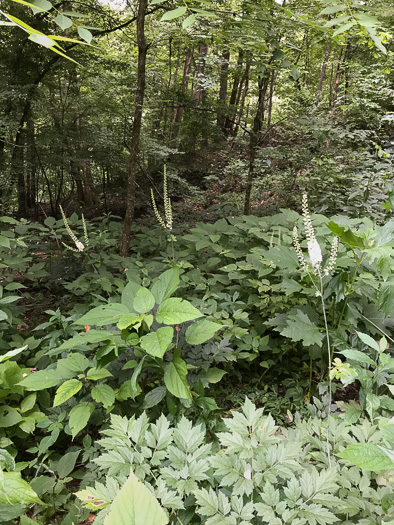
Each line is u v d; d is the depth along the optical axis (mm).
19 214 11914
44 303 4762
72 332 2727
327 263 2510
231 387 3039
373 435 1634
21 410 2170
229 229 4246
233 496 1304
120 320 1931
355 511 1323
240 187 9656
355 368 2031
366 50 11492
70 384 2002
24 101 7973
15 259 3650
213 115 8531
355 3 1729
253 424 1564
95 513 1898
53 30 7609
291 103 9891
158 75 9109
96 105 9758
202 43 6059
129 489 311
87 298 4133
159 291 2309
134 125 5277
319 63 17266
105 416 2338
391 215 4969
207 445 1500
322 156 6629
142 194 10906
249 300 3195
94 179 13656
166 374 1992
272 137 10578
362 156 6840
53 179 12281
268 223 3967
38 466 2104
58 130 9531
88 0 7570
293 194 6754
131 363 2211
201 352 2488
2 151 8781
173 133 13102
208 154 12148
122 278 4637
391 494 1399
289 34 4617
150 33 8094
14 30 7465
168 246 5074
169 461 1704
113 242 4777
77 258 5176
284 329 2420
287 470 1388
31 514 1874
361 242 2213
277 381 3158
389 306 2396
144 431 1603
